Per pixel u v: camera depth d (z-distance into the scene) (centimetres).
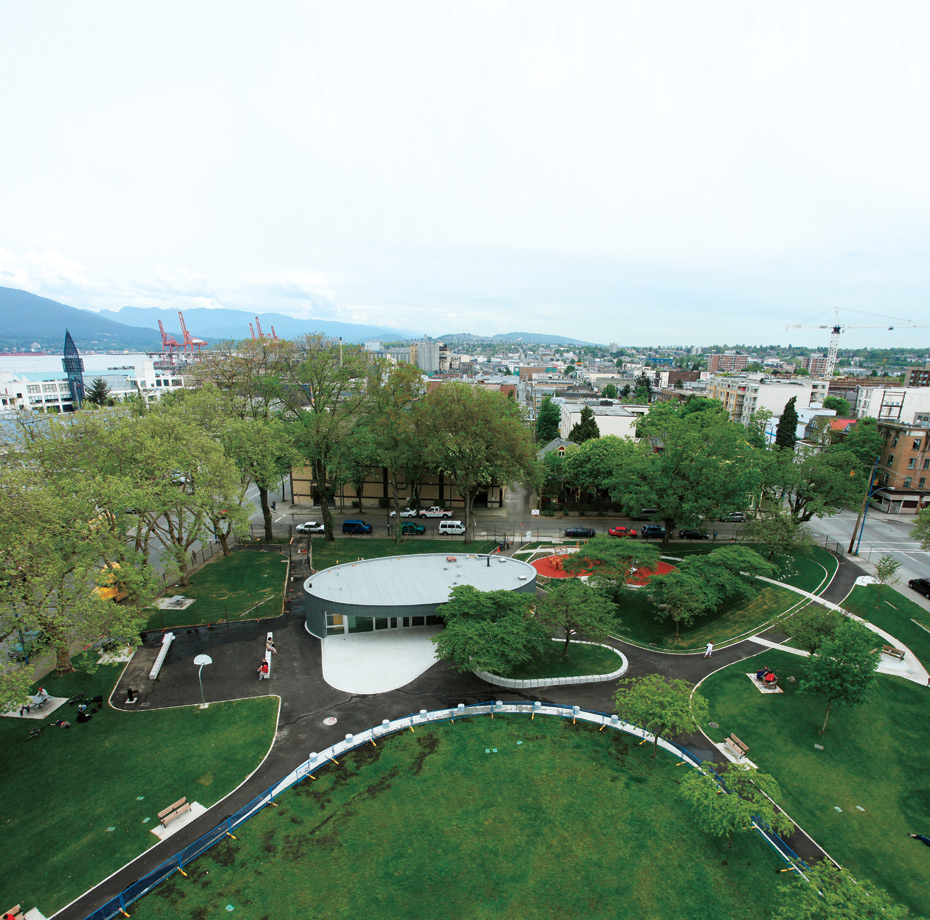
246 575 5656
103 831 2622
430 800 2852
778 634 4741
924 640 4544
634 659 4350
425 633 4603
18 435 4538
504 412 6669
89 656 4059
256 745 3234
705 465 6244
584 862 2517
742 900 2352
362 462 6988
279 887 2367
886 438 8519
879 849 2703
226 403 6769
